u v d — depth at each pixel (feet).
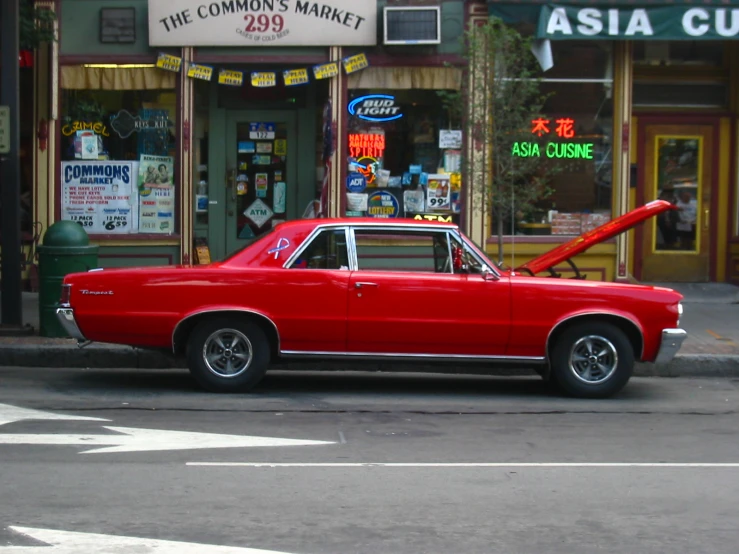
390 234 31.63
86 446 24.56
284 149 50.29
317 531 18.34
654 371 37.24
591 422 28.60
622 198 48.55
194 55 47.80
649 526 18.97
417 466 23.17
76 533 17.99
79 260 38.32
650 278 52.49
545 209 48.98
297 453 24.21
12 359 36.73
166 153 48.62
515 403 31.42
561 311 31.27
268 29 47.47
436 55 47.98
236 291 30.81
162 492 20.70
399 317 30.96
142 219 48.67
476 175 43.62
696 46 52.08
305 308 30.91
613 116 48.70
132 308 30.71
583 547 17.71
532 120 44.47
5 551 16.94
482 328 31.09
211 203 50.14
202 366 31.42
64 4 47.50
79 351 36.81
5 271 39.14
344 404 30.68
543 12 45.80
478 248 31.68
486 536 18.21
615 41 48.21
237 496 20.49
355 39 47.62
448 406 30.73
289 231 31.48
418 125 48.55
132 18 47.65
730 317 46.06
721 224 52.65
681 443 26.09
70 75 47.73
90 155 48.34
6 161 38.83
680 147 52.47
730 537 18.39
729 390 34.50
